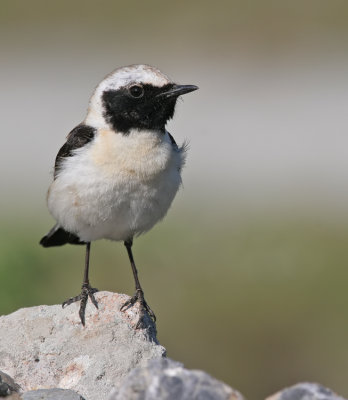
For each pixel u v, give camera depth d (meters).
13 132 24.62
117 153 9.13
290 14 32.12
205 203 19.06
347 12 31.95
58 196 9.48
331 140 23.42
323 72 28.44
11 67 30.12
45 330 8.78
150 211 9.42
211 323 15.73
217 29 31.72
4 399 7.44
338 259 16.56
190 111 25.67
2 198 19.30
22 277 14.46
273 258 16.75
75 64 30.23
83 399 7.71
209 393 6.40
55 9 34.31
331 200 19.22
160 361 6.70
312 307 15.81
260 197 19.50
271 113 25.42
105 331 8.77
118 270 16.33
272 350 15.47
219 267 16.64
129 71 9.49
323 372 15.16
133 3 34.25
